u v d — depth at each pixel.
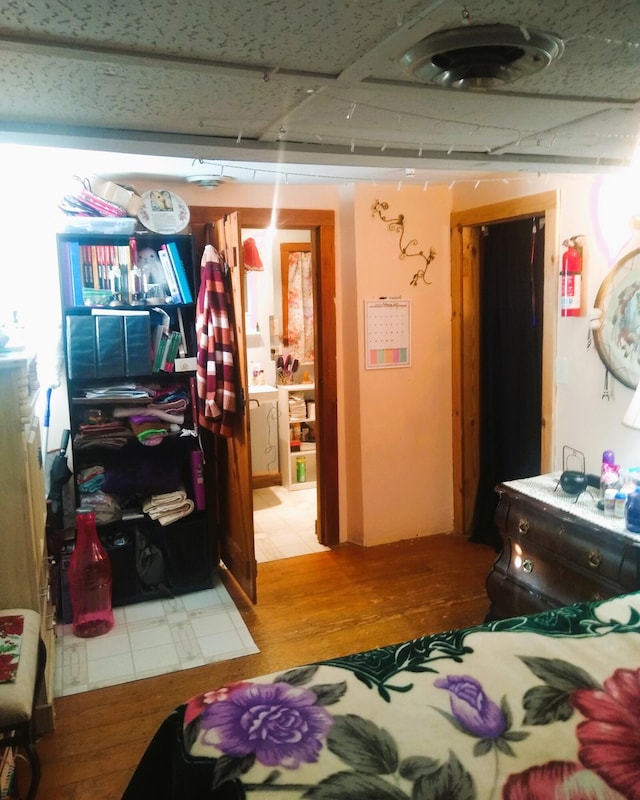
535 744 1.04
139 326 3.18
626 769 0.98
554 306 3.11
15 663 1.80
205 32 0.87
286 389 5.07
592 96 1.25
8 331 2.61
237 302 3.06
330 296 3.86
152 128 1.39
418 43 0.94
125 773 2.12
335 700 1.17
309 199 3.72
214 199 3.50
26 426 2.11
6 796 1.76
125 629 3.04
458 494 4.12
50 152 2.73
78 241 3.18
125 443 3.24
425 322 3.95
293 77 1.07
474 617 3.08
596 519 2.28
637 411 2.31
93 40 0.90
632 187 2.56
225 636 2.96
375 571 3.64
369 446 3.92
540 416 3.64
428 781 0.96
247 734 1.08
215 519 3.76
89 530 3.03
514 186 3.37
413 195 3.80
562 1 0.81
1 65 0.99
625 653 1.31
